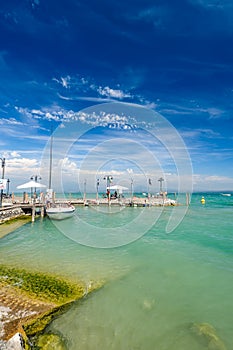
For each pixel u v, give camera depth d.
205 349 5.20
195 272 9.43
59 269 9.25
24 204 25.05
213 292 7.78
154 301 7.08
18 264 9.78
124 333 5.60
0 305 6.23
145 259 10.95
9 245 13.37
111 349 5.07
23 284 7.61
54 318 5.92
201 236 16.39
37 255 11.27
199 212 31.02
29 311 6.06
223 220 23.95
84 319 5.98
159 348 5.21
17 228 18.66
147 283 8.27
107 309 6.48
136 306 6.73
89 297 7.04
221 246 13.61
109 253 11.86
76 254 11.57
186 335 5.60
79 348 5.04
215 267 10.03
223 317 6.41
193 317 6.38
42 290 7.26
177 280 8.62
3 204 24.55
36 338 5.14
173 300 7.20
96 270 9.29
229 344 5.41
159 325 5.96
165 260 10.85
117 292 7.46
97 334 5.47
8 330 5.26
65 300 6.78
